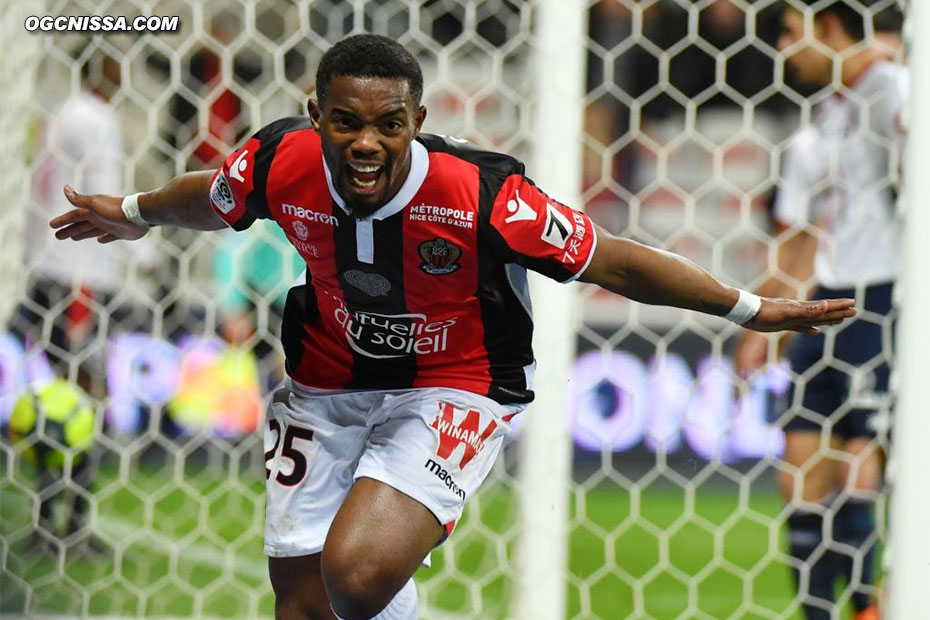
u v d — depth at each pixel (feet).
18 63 55.52
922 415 41.93
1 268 57.47
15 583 53.57
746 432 79.66
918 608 42.16
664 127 91.50
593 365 80.94
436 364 34.53
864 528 50.03
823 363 51.11
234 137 75.66
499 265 32.65
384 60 28.71
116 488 74.02
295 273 76.69
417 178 30.78
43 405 58.23
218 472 79.66
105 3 58.95
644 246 32.53
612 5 89.56
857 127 51.08
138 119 75.92
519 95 71.82
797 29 51.98
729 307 33.09
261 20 77.00
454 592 55.98
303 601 35.40
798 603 49.93
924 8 41.42
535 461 46.55
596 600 55.16
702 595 56.24
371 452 33.71
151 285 75.51
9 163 55.72
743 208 54.13
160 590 55.21
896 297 46.16
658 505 75.97
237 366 69.00
